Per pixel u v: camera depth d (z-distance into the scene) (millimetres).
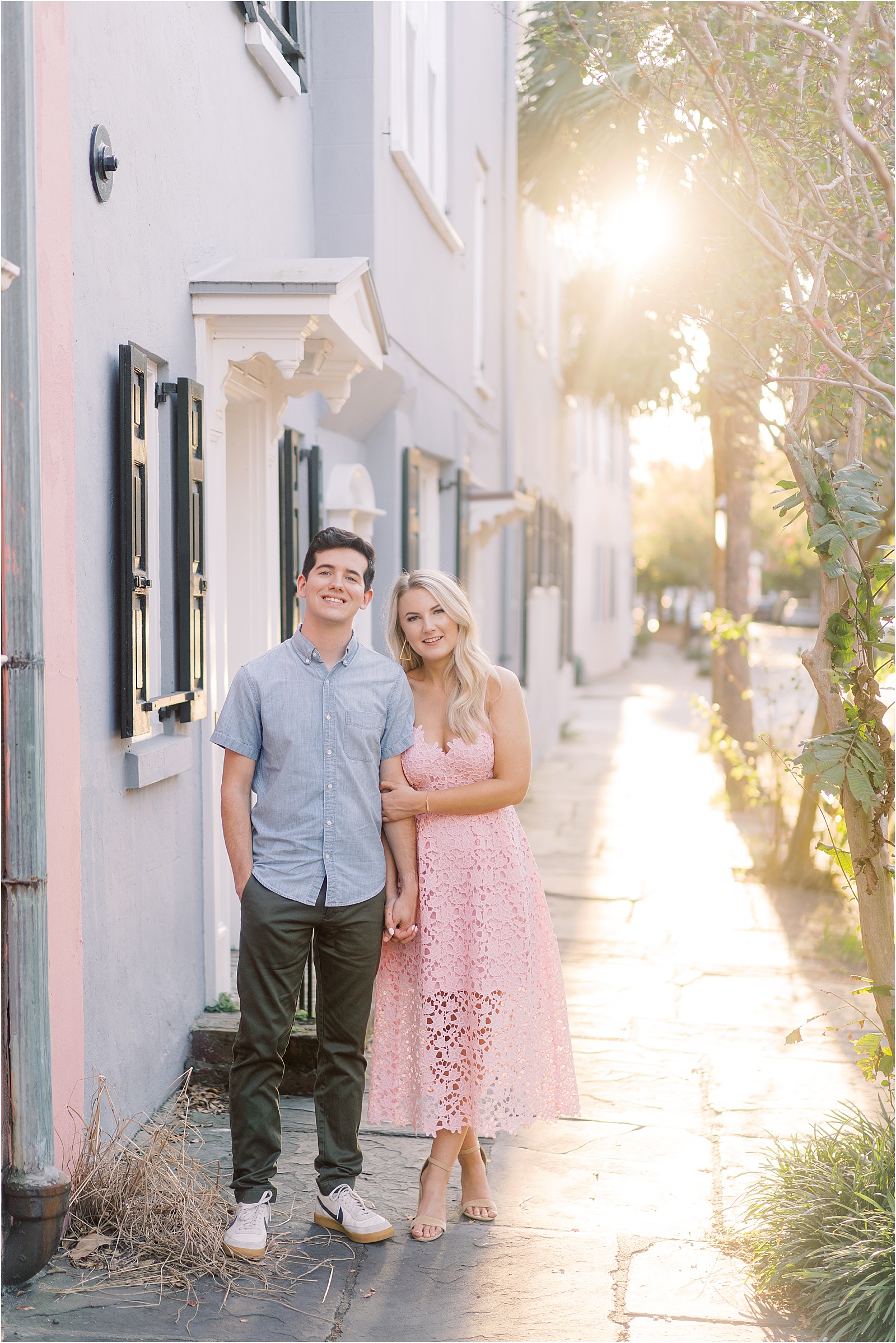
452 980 3355
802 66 3469
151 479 4324
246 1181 3270
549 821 10727
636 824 10578
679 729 18812
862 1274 2967
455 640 3424
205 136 4781
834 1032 5277
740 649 9789
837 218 3748
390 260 7152
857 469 3277
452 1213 3566
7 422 2926
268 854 3256
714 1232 3451
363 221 6648
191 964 4625
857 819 3266
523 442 14781
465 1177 3580
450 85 9438
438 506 10039
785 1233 3191
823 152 3701
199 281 4594
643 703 23406
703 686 27891
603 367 11930
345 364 5469
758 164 4266
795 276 3615
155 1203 3303
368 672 3340
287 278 4586
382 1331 2922
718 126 3973
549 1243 3373
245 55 5348
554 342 17984
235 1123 3277
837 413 4383
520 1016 3371
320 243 6691
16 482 2938
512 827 3459
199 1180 3619
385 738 3381
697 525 41312
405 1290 3107
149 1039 4109
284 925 3211
